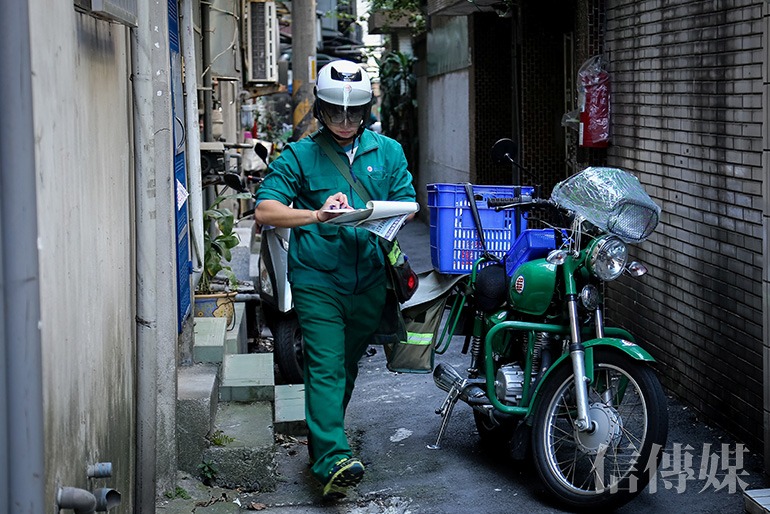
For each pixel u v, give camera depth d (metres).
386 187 5.03
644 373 4.38
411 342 5.45
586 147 7.59
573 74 9.14
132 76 4.11
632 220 4.57
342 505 4.83
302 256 4.89
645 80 6.67
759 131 5.07
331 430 4.74
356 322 5.02
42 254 2.57
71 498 2.73
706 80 5.69
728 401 5.51
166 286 4.77
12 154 2.43
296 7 13.42
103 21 3.58
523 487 5.00
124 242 3.94
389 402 6.60
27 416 2.48
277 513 4.74
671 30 6.20
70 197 2.95
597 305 4.72
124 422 3.88
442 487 5.03
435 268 5.59
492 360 4.99
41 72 2.58
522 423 4.88
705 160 5.72
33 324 2.47
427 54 16.03
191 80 6.65
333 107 4.76
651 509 4.64
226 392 5.78
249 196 7.33
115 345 3.70
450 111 13.98
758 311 5.12
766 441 4.75
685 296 6.07
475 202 5.39
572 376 4.63
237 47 10.77
